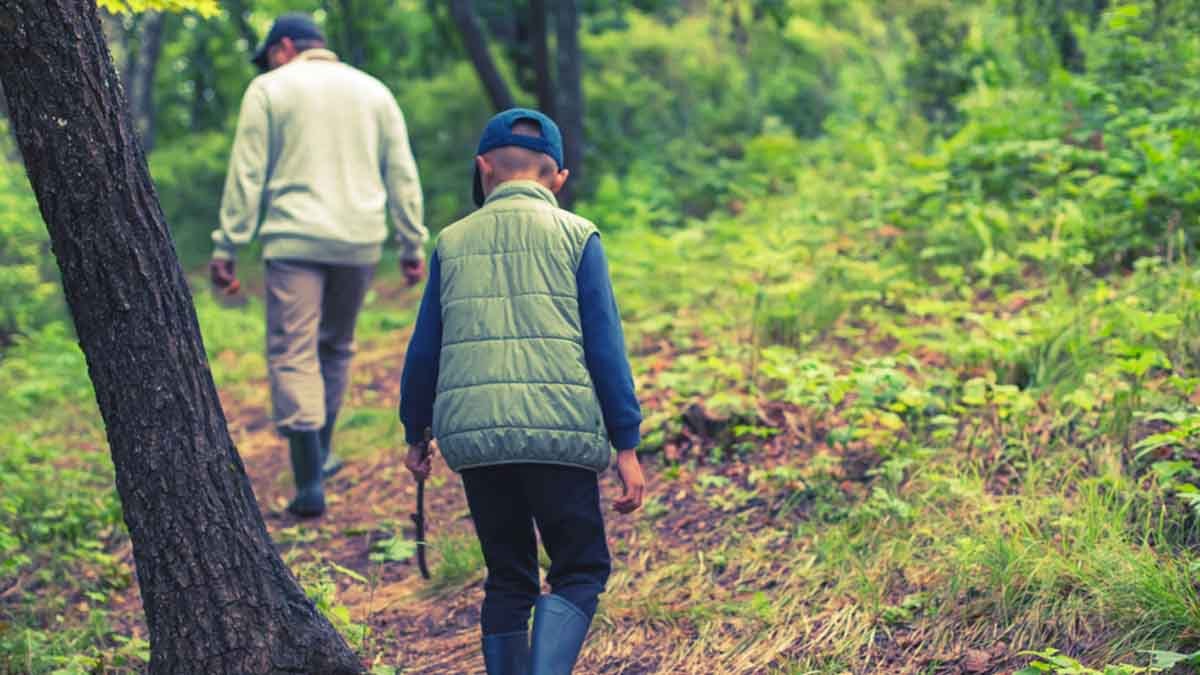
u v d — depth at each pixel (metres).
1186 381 3.71
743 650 3.21
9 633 3.63
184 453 2.70
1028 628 2.96
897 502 3.62
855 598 3.32
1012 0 8.68
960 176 6.66
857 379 4.04
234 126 20.22
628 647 3.35
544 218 2.71
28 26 2.52
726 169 12.21
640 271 7.12
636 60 17.05
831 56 16.05
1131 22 6.71
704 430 4.61
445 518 4.67
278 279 4.84
